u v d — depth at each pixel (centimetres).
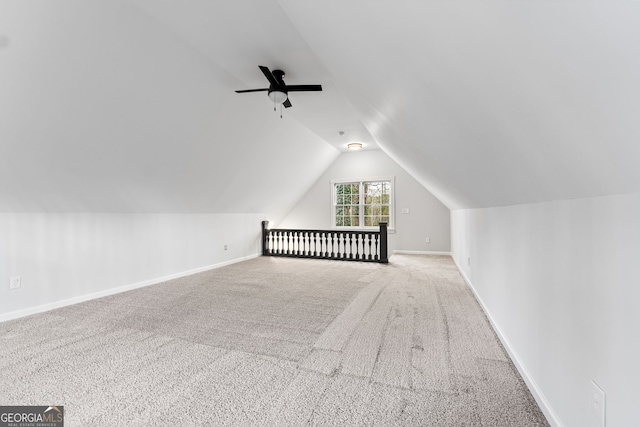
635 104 58
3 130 219
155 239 432
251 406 152
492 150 139
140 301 337
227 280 442
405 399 157
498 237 238
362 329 251
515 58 75
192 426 138
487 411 148
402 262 586
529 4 56
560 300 131
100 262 359
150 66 251
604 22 49
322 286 402
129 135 291
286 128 482
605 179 91
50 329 254
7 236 281
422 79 123
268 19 229
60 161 269
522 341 178
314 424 140
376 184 742
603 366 100
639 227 83
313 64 298
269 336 238
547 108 82
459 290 372
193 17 225
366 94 220
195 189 442
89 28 202
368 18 107
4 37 178
